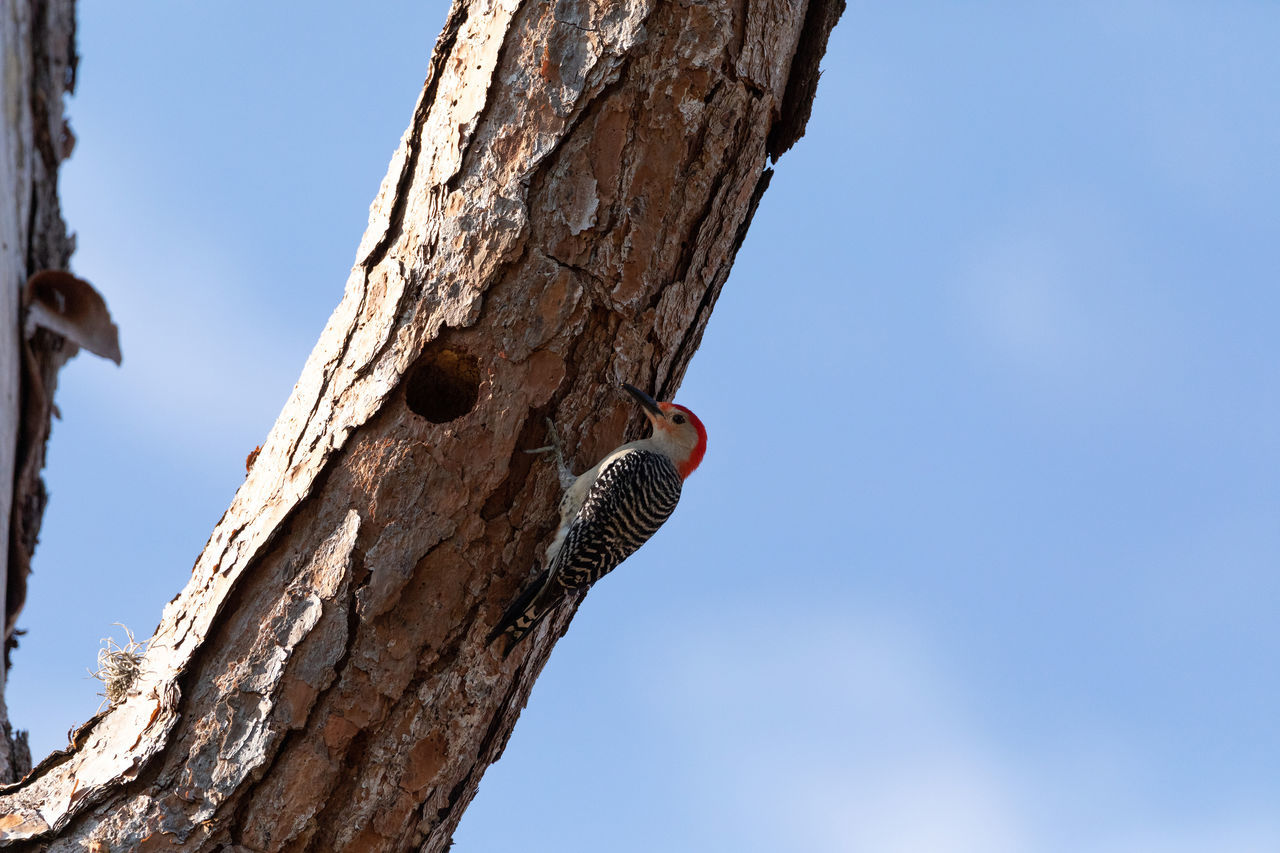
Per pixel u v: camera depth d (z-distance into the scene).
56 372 5.95
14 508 5.51
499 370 11.26
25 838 10.30
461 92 11.62
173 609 11.45
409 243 11.50
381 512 10.98
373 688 10.81
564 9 11.44
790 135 12.28
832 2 12.13
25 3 5.45
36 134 5.60
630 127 11.38
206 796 10.45
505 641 11.36
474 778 11.66
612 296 11.46
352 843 10.76
